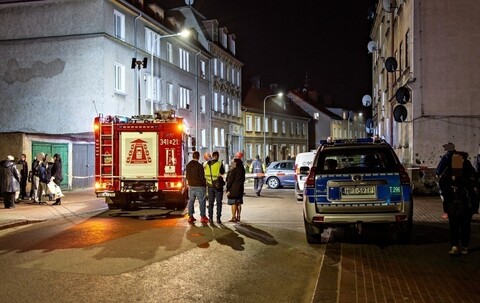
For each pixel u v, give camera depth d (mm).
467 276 6703
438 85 19938
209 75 46312
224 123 50500
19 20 29906
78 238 10828
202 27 47188
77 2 29000
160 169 16000
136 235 11172
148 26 33938
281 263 8359
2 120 30078
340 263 7707
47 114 29391
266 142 62375
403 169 9086
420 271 7047
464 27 19828
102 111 28578
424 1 20062
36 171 19328
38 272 7586
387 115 30250
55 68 29250
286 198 21609
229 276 7441
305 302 6191
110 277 7285
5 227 12758
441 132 19859
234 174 13469
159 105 35594
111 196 16078
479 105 19688
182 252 9180
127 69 31141
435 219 12742
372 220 8945
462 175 7918
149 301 6141
